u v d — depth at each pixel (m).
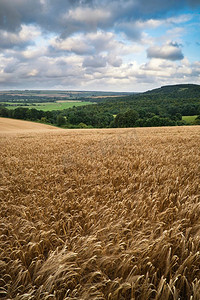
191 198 3.77
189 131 25.45
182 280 2.08
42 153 11.66
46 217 3.63
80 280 2.19
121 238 2.88
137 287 2.16
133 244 2.58
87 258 2.49
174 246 2.60
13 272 2.38
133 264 2.35
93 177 5.94
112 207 3.74
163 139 15.98
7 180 6.00
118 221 3.20
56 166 7.88
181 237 2.67
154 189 4.66
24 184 5.73
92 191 4.81
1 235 3.05
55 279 2.26
